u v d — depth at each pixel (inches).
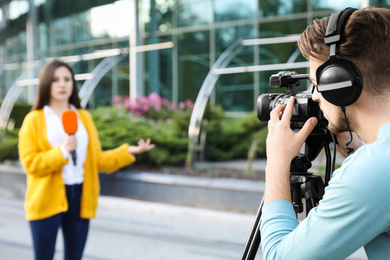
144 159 376.2
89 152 132.1
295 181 59.6
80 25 844.6
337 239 39.9
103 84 789.9
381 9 43.0
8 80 1037.8
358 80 41.9
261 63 628.1
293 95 57.9
